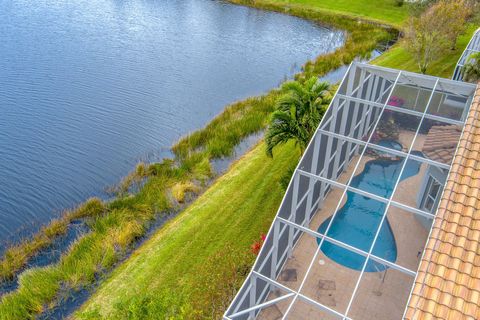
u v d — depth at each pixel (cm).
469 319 860
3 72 3516
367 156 2047
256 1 6412
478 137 1189
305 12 5797
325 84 1916
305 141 1891
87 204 1972
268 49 4475
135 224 1853
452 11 3066
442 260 952
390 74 1733
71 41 4419
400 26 4944
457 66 2605
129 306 1045
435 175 1590
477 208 1036
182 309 1069
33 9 5550
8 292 1599
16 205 2055
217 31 5075
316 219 1727
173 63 3953
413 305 892
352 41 4425
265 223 1819
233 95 3281
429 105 1639
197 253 1680
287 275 1479
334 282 1450
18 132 2655
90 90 3281
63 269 1627
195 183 2164
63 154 2453
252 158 2319
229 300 1448
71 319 1461
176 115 2939
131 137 2648
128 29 4969
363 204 1786
